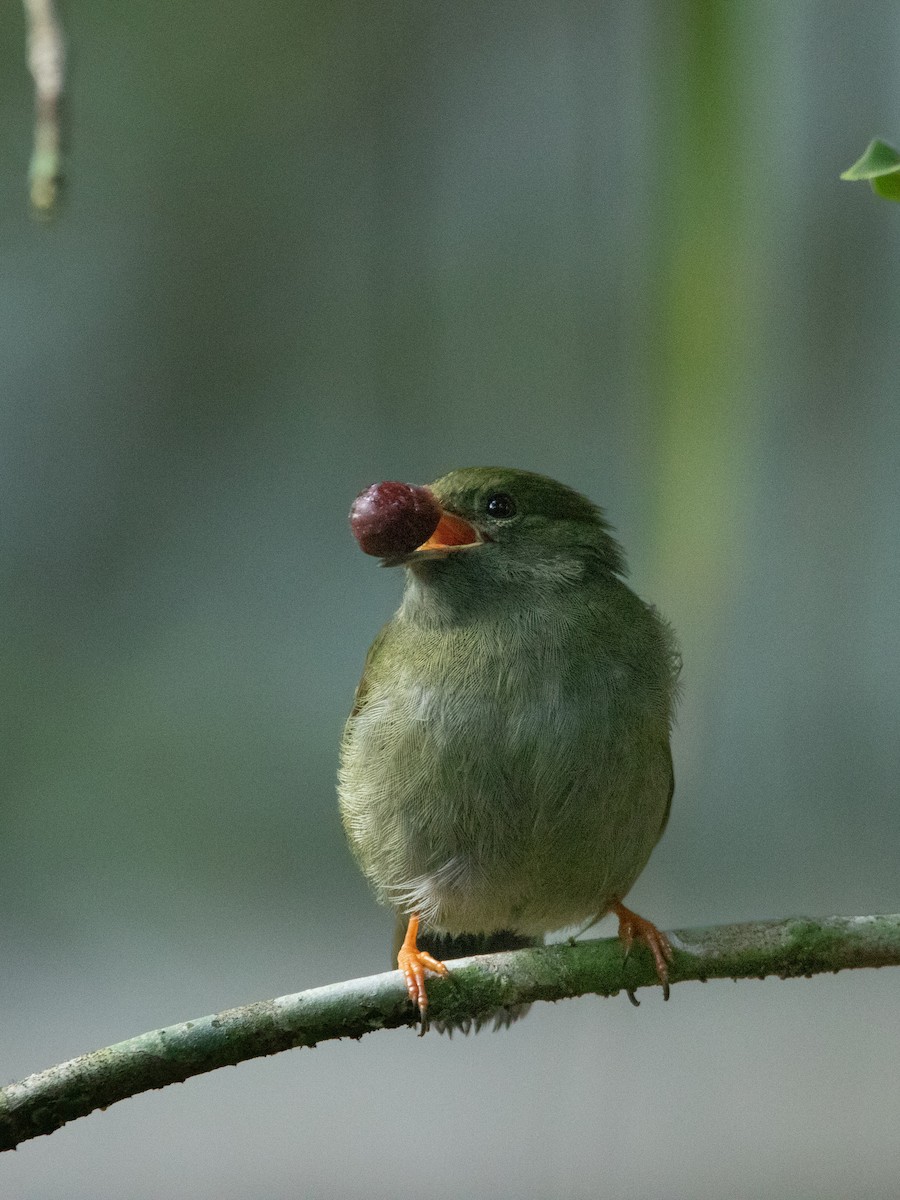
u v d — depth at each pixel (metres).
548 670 7.09
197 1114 11.50
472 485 7.45
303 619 15.23
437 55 14.95
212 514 15.47
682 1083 11.87
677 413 6.79
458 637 7.22
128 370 15.53
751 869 13.55
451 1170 11.27
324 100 15.21
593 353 14.50
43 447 15.38
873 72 12.31
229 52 15.19
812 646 13.53
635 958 6.16
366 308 15.30
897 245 12.70
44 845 14.03
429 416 15.17
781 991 12.68
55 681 14.78
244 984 12.66
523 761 7.02
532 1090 11.91
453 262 15.07
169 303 15.53
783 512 13.12
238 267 15.47
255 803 14.37
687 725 6.84
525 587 7.27
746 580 12.88
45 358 15.41
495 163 14.87
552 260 14.67
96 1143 11.15
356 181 15.24
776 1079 11.89
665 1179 11.18
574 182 14.34
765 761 13.66
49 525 15.23
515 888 7.37
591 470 14.47
